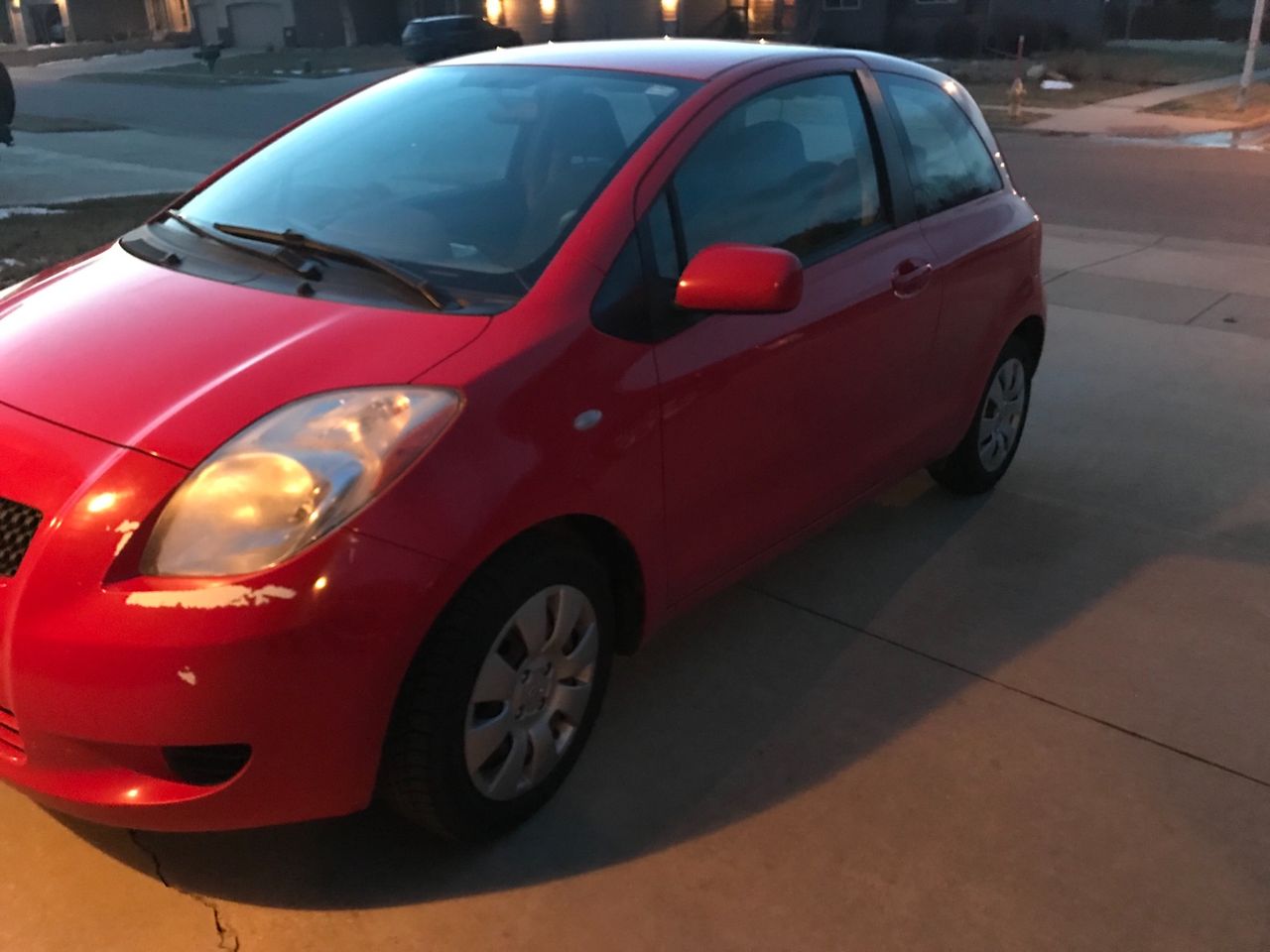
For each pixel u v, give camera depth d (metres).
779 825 2.61
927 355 3.65
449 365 2.25
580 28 34.34
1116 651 3.40
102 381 2.25
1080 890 2.46
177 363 2.28
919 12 32.28
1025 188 12.27
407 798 2.29
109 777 2.11
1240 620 3.61
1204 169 13.92
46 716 2.04
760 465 2.98
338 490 2.03
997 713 3.07
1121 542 4.11
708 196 2.84
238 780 2.07
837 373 3.19
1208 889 2.48
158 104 22.56
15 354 2.40
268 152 3.31
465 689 2.23
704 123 2.88
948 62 29.42
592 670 2.61
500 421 2.24
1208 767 2.89
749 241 2.92
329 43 41.59
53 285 2.79
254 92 25.53
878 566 3.86
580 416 2.39
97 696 2.00
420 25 29.39
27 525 2.08
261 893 2.35
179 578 1.98
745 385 2.83
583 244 2.54
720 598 3.61
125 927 2.25
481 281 2.52
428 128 3.13
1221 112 19.91
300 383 2.19
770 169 3.05
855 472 3.45
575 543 2.53
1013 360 4.32
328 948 2.22
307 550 1.99
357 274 2.58
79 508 2.03
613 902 2.37
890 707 3.08
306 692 2.02
